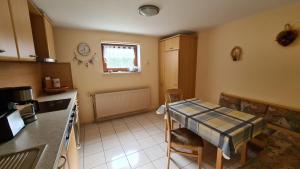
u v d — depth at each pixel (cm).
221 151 138
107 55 333
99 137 261
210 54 311
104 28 285
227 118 166
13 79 155
